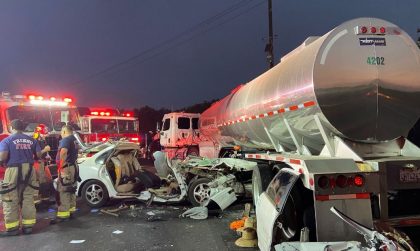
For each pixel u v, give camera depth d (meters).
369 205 4.39
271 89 7.48
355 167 4.62
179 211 9.28
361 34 5.60
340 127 5.61
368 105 5.58
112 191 9.57
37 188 7.74
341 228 4.34
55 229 7.80
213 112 14.61
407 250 4.07
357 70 5.54
